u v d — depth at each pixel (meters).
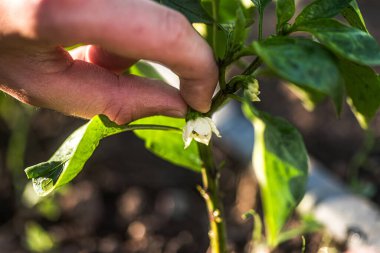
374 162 0.69
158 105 0.34
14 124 0.71
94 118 0.32
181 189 0.69
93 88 0.34
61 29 0.29
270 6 1.03
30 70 0.33
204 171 0.38
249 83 0.32
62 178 0.32
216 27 0.34
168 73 0.68
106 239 0.64
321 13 0.32
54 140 0.77
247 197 0.67
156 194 0.69
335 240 0.56
